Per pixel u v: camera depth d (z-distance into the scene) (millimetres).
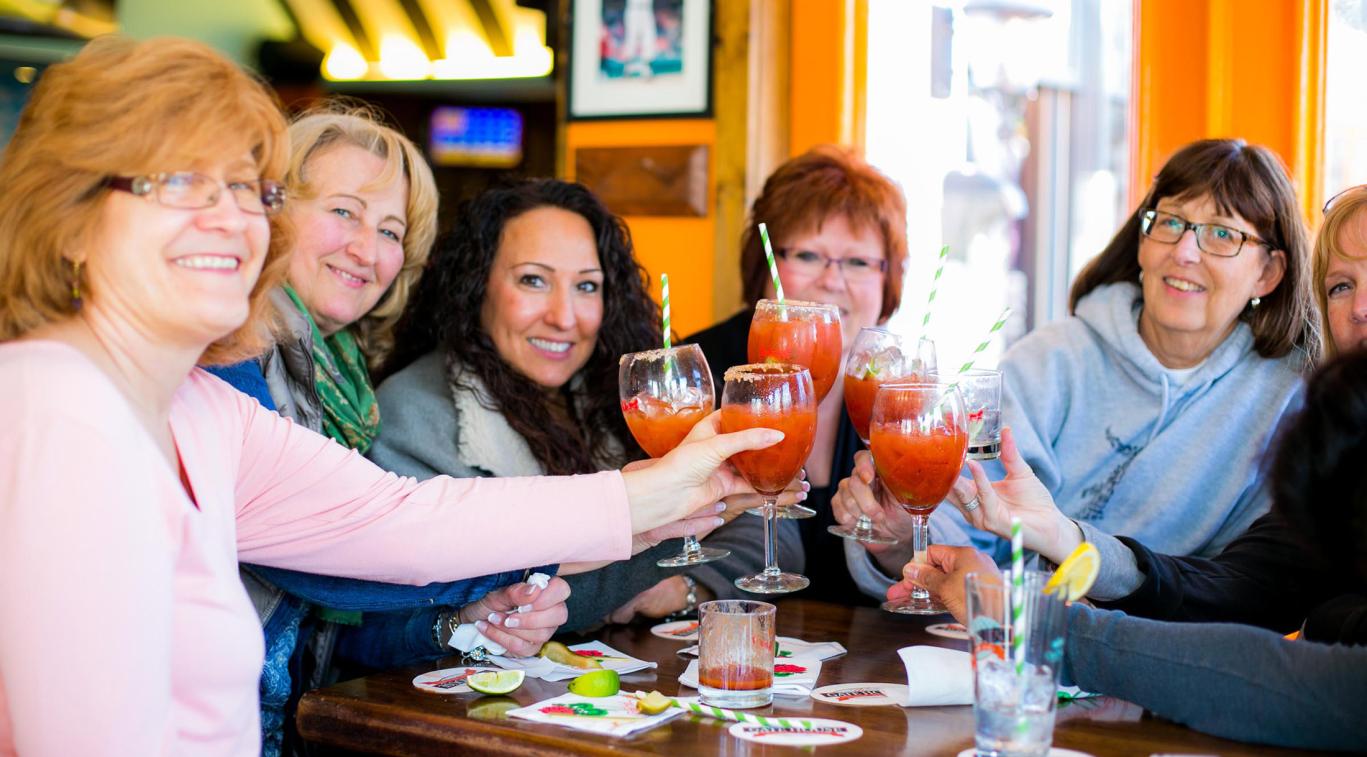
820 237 2559
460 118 4277
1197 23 2828
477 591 1681
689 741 1311
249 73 1332
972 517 1714
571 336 2189
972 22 3590
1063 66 3879
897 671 1604
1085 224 3984
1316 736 1251
